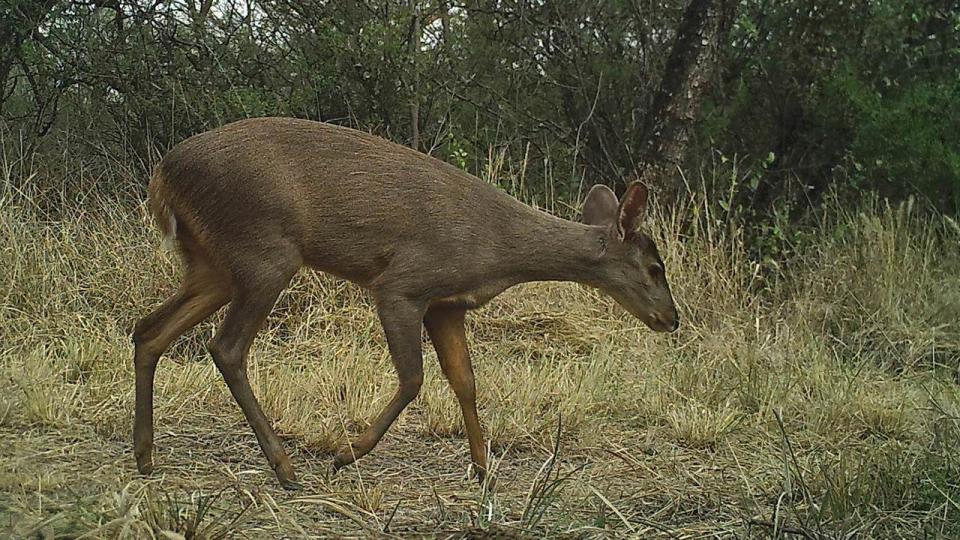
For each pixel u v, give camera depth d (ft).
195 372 20.02
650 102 34.68
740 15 34.22
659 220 28.94
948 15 33.37
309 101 31.14
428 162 15.83
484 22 35.19
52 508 13.00
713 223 30.30
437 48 33.71
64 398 17.92
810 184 34.24
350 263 15.47
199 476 15.52
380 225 15.30
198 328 23.08
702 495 16.02
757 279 29.09
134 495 13.20
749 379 21.24
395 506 14.80
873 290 26.91
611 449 18.26
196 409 18.84
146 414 15.48
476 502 15.10
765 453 18.37
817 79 33.55
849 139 33.60
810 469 17.10
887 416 19.85
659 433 19.35
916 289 27.48
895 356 24.82
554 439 18.54
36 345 21.24
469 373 16.38
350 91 31.40
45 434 16.85
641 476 16.93
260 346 22.54
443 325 16.39
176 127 30.22
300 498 14.07
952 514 14.55
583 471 17.12
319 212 15.14
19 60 30.30
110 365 20.26
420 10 31.91
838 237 29.19
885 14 33.01
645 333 24.97
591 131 35.60
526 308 25.84
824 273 27.76
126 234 25.35
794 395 21.20
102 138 30.37
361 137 15.62
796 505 15.35
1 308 22.30
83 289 23.85
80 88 30.66
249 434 17.80
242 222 14.80
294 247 15.11
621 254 16.74
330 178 15.14
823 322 26.35
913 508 15.02
